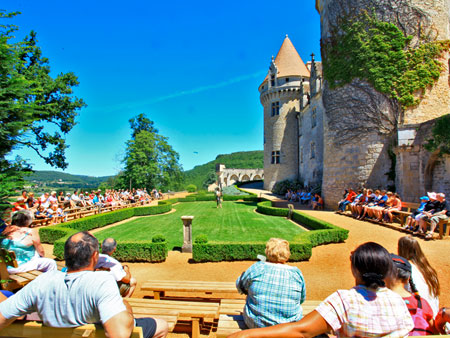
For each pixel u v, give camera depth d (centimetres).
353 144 1739
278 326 217
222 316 367
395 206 1234
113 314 221
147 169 4103
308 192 2633
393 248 885
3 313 233
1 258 390
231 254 845
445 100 1612
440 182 1357
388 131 1627
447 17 1655
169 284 550
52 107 2230
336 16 1834
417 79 1593
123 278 441
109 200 2206
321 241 973
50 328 234
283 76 3809
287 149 3809
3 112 385
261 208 1953
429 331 258
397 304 215
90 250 252
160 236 892
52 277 243
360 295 217
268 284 313
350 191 1622
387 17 1645
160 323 323
